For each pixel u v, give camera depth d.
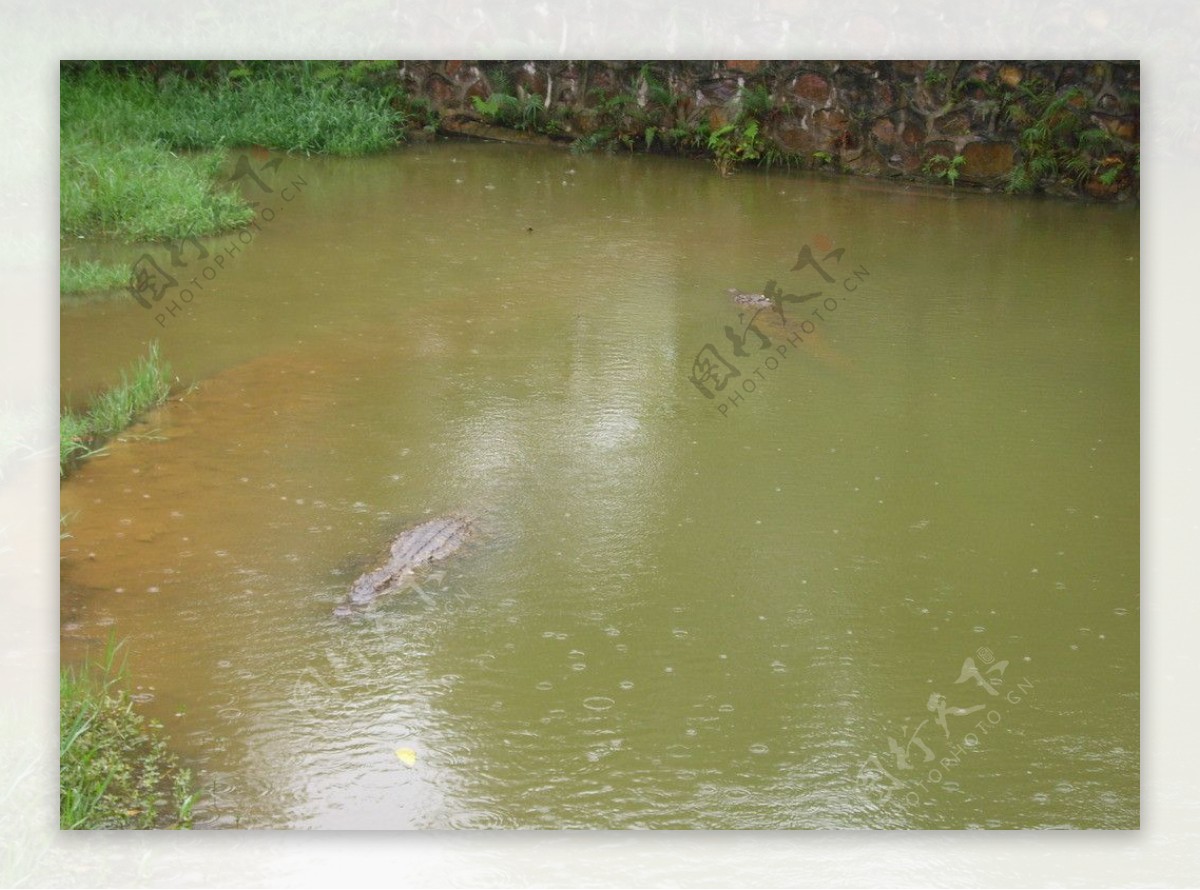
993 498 4.82
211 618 3.85
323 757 3.28
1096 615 4.05
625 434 5.25
